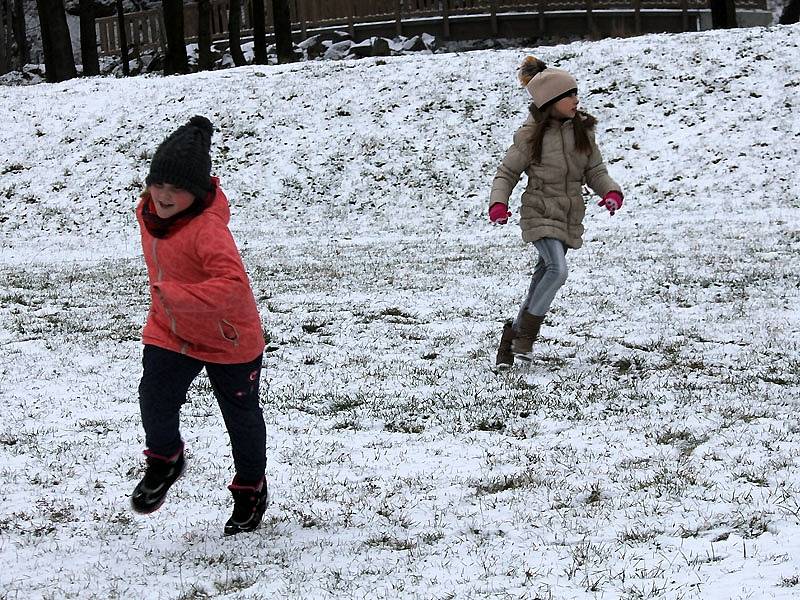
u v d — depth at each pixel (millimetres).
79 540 4426
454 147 24234
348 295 12078
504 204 7527
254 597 3660
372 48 35906
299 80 28141
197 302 3910
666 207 20406
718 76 25672
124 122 26891
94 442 6113
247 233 20969
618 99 25312
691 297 10625
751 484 4664
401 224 20938
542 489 4828
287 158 24547
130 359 8820
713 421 5930
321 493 4941
